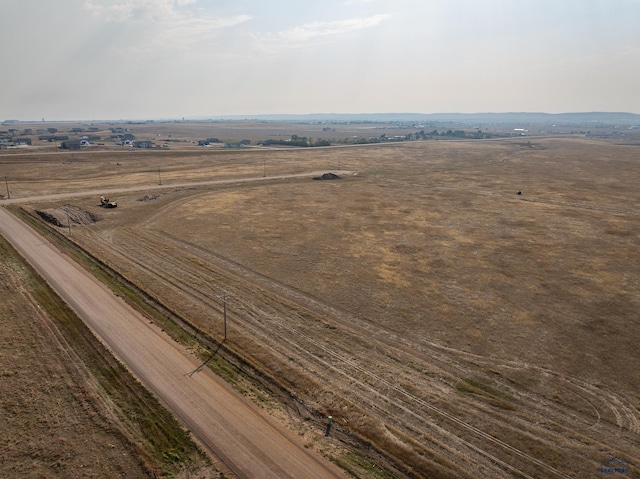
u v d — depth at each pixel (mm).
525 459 23547
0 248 52531
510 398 28703
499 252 57281
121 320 36688
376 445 24125
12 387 27531
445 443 24531
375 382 29859
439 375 30969
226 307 40188
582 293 44938
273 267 50781
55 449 22844
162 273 47688
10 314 36750
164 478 21312
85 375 29125
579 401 28531
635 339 36094
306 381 29469
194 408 26391
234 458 22734
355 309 40719
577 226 71062
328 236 63000
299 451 23391
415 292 44594
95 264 49656
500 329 37500
